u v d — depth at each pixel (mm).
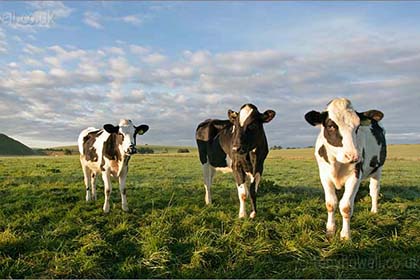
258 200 10383
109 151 9227
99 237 6777
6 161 32188
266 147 8789
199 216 8070
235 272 5477
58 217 8500
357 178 6883
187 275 5430
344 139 6480
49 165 25391
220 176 16906
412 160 36594
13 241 6438
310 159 37156
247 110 8234
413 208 9531
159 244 6348
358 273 5387
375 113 6922
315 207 9258
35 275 5496
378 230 7078
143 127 9758
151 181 15367
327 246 6340
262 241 6469
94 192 10672
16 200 10500
